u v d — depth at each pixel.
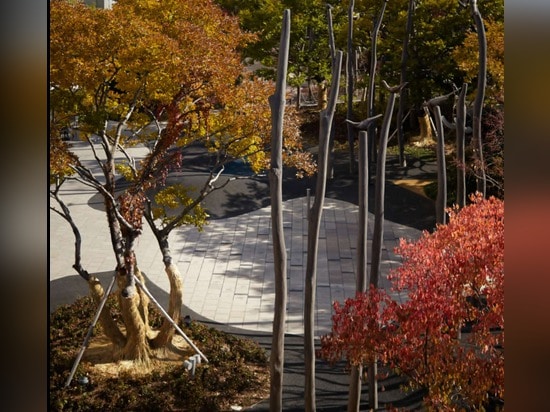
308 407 16.05
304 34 41.56
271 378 15.70
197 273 27.31
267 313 24.02
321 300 24.86
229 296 25.34
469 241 13.74
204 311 24.19
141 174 19.17
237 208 33.62
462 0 32.41
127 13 18.58
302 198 34.91
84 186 37.03
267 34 40.75
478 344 13.29
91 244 30.20
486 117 36.75
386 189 34.81
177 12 20.19
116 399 18.55
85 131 17.62
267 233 31.09
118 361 20.05
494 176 30.66
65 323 22.42
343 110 44.94
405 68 36.25
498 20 35.28
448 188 33.34
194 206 20.28
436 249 14.16
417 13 37.28
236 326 23.16
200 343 21.30
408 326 12.62
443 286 13.10
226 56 19.50
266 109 19.50
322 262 28.05
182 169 37.59
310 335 15.80
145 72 18.19
